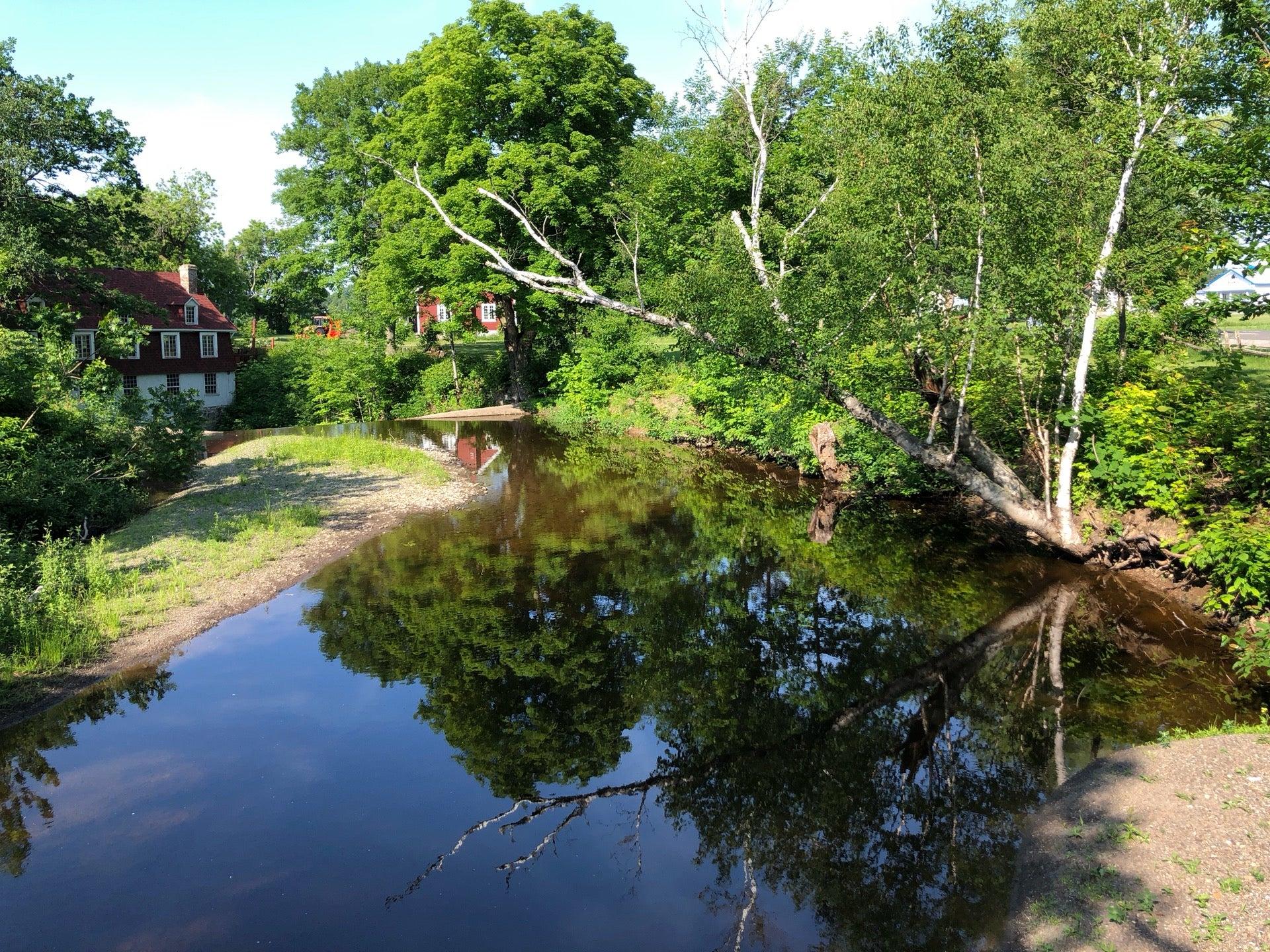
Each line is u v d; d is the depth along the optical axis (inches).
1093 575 501.0
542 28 1256.8
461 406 1492.4
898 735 343.3
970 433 531.8
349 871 263.9
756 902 252.2
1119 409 512.7
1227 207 449.4
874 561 557.6
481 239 1226.6
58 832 280.8
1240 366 545.6
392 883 259.0
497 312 1443.2
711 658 423.8
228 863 265.7
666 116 1216.8
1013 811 283.0
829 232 555.8
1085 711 347.9
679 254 1144.8
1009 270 468.8
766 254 606.5
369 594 510.6
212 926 236.8
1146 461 488.1
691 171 1139.9
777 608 484.7
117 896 248.8
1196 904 206.4
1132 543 491.5
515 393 1472.7
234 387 1702.8
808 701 376.2
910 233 497.0
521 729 357.1
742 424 908.0
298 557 577.9
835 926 238.7
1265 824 231.0
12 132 1011.3
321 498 753.0
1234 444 462.0
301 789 309.9
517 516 701.3
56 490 597.3
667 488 807.1
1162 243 507.8
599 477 868.6
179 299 1616.6
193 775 317.4
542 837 285.7
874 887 255.1
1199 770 267.3
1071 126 523.8
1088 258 469.7
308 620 469.7
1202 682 365.4
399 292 1413.6
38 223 1056.2
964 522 637.3
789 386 626.8
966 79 484.1
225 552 571.5
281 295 2402.8
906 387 573.3
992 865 256.1
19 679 387.2
